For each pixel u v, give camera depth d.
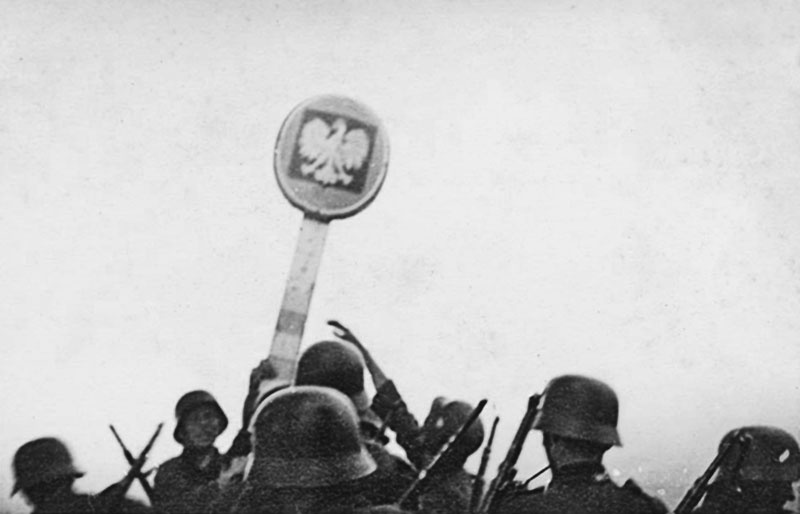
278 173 4.52
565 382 3.51
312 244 4.50
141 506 3.87
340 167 4.55
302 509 3.02
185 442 4.04
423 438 4.01
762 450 3.93
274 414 3.06
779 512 3.89
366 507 3.08
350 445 3.04
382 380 4.24
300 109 4.55
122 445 4.07
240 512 3.19
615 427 3.47
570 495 3.31
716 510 3.92
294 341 4.43
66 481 3.83
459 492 3.83
